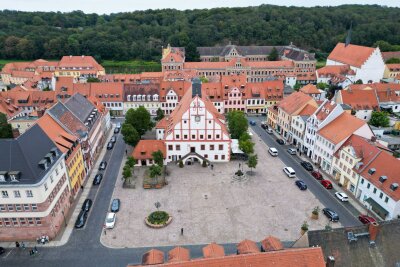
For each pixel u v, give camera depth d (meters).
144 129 99.81
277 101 135.38
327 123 86.69
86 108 95.94
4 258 54.69
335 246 41.97
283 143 102.94
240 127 99.44
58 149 65.31
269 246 42.25
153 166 76.44
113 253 55.78
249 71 183.50
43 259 54.41
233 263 37.19
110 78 159.88
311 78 174.50
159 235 60.31
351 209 68.62
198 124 86.19
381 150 70.06
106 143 103.44
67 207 67.56
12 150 56.00
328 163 83.75
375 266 41.84
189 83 133.38
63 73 189.62
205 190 75.50
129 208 68.44
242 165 88.38
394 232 43.16
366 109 118.56
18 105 122.75
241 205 69.62
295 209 68.38
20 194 55.38
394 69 184.12
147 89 131.88
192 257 54.53
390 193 62.16
